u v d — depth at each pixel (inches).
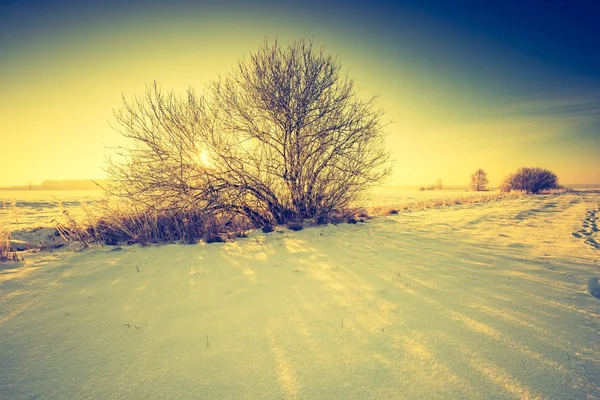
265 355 94.7
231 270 187.3
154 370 87.8
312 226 356.8
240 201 341.4
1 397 76.4
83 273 178.4
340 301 137.1
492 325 111.7
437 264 198.5
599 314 120.3
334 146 365.7
